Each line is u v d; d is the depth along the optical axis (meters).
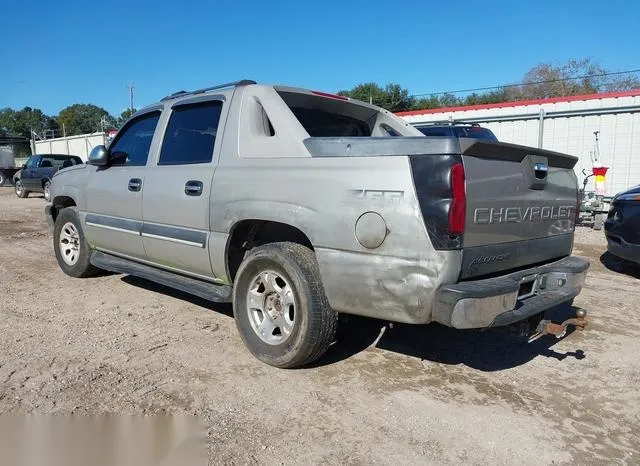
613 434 3.04
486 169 3.19
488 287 3.09
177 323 4.76
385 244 3.15
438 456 2.77
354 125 5.08
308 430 3.00
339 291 3.39
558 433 3.04
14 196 22.22
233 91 4.30
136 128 5.33
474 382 3.68
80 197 5.84
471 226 3.09
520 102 15.15
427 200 3.03
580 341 4.52
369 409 3.25
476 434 3.00
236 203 3.93
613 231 6.84
